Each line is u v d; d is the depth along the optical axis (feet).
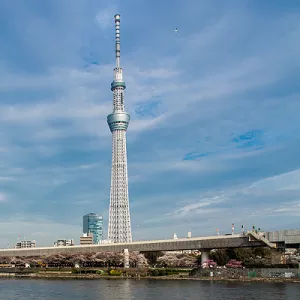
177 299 518.37
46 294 615.57
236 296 530.27
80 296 577.84
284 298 505.25
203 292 581.94
